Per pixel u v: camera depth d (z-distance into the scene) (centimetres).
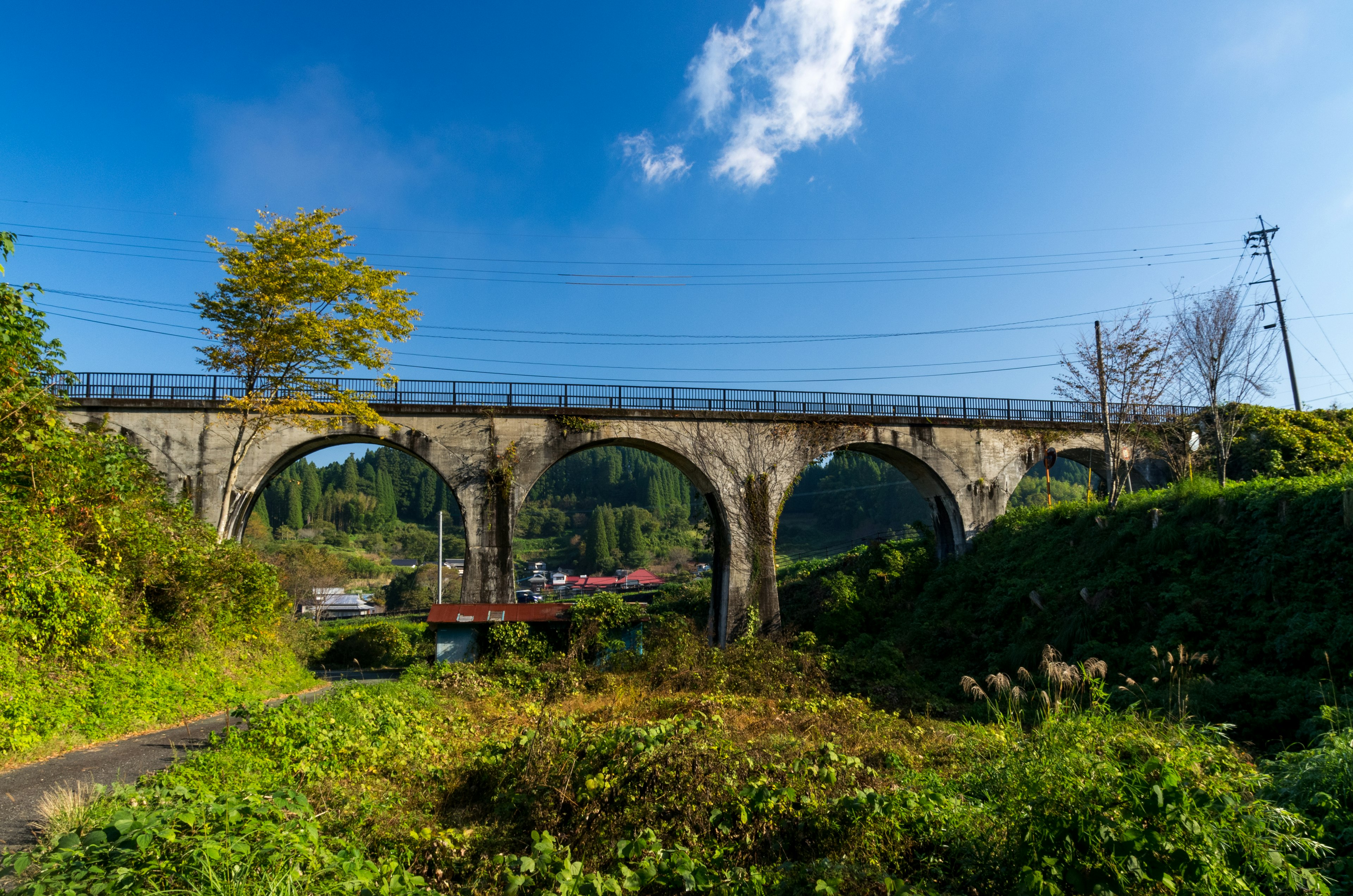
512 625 2198
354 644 3356
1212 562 1546
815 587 3066
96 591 1148
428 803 674
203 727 1067
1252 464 2505
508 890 431
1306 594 1277
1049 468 2711
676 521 11119
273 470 2333
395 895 423
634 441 2531
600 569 9094
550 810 593
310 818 493
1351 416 2783
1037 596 1855
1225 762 593
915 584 2608
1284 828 500
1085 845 446
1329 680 1077
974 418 2817
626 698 1264
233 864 372
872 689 1514
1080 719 621
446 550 10562
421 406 2347
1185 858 409
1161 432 2600
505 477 2358
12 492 1055
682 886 464
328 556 6606
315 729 806
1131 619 1545
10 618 962
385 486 12281
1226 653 1289
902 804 565
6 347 1017
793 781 616
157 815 393
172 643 1348
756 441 2608
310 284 1934
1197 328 2189
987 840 502
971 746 847
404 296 2031
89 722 949
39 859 392
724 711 1106
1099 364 2211
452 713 1155
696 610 3281
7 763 781
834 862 495
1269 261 3391
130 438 2150
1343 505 1323
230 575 1659
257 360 1950
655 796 579
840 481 9544
